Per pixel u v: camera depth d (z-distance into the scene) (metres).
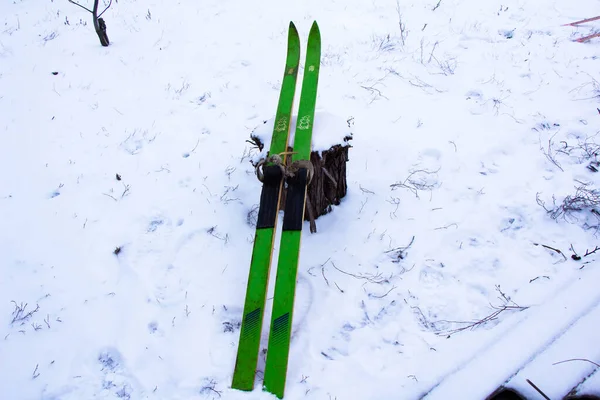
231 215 2.61
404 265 2.32
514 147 2.85
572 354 1.88
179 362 2.06
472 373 1.89
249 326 2.02
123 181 2.86
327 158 2.32
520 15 4.25
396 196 2.64
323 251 2.40
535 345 1.93
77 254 2.48
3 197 2.80
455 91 3.35
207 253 2.44
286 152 2.21
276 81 3.56
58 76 3.79
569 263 2.23
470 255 2.33
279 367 1.94
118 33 4.45
